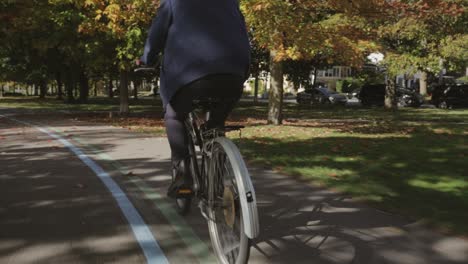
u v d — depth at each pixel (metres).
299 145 10.81
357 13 12.98
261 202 5.82
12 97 58.50
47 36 20.16
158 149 10.23
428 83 56.28
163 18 4.07
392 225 4.89
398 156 9.39
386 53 26.67
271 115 16.28
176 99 4.11
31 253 4.05
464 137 13.10
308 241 4.41
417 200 5.94
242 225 3.32
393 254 4.10
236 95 4.03
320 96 43.50
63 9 18.56
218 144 3.82
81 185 6.56
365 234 4.61
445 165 8.47
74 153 9.59
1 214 5.20
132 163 8.44
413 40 26.28
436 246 4.29
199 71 3.84
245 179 3.34
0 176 7.22
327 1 12.41
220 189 3.83
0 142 11.38
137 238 4.46
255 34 12.23
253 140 11.67
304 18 12.79
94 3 16.14
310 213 5.34
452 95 33.84
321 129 14.86
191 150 4.44
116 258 3.97
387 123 18.48
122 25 16.88
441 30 23.92
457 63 26.44
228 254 3.74
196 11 3.97
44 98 52.03
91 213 5.26
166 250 4.17
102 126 16.08
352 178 7.23
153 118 20.28
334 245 4.30
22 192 6.20
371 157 9.23
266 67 32.59
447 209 5.52
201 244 4.33
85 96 39.56
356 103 46.06
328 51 12.40
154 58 4.37
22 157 9.05
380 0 12.69
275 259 3.96
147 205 5.62
